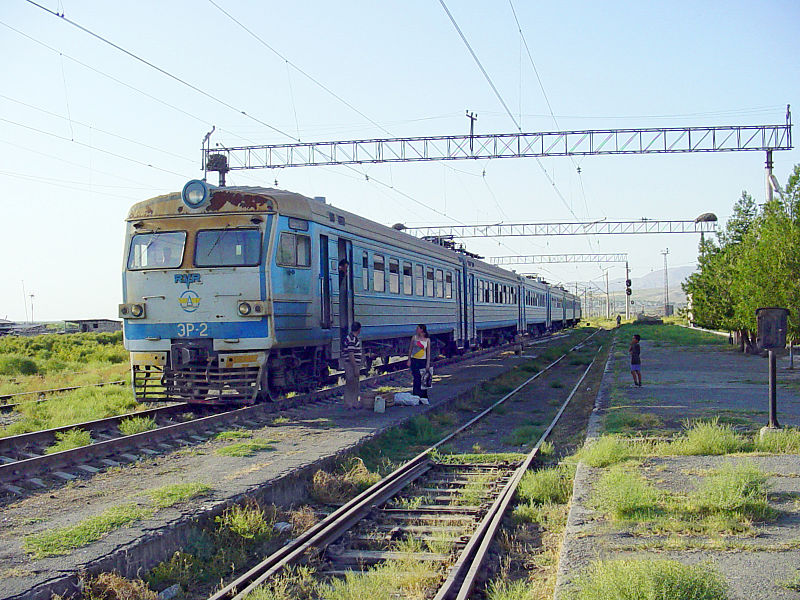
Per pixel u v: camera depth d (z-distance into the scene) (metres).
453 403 17.11
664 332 55.31
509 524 7.55
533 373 26.25
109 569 5.81
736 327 31.33
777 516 6.63
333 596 5.58
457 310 27.31
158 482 8.50
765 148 28.31
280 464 9.41
